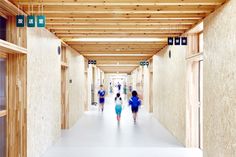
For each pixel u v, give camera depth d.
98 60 16.75
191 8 5.12
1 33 4.92
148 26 6.75
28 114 5.28
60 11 5.16
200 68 7.08
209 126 5.17
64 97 9.73
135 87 26.52
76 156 6.22
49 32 6.92
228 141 4.23
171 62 8.98
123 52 12.33
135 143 7.55
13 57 5.18
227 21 4.27
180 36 7.43
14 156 5.17
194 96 7.09
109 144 7.42
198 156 6.25
